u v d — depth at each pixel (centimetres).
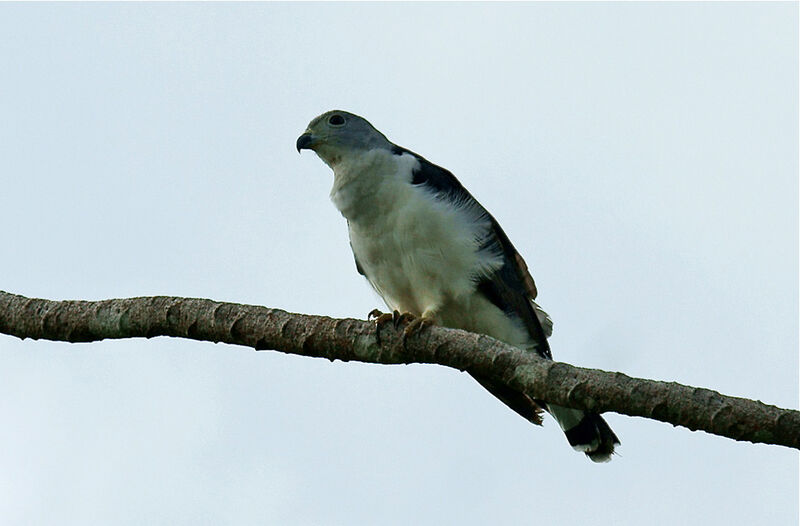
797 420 794
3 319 950
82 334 941
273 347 930
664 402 821
